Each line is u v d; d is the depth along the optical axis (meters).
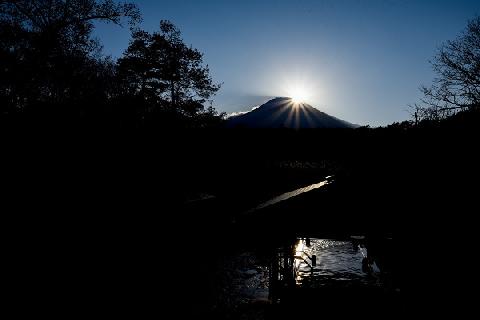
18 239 11.31
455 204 9.44
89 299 10.30
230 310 10.52
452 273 8.98
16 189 13.66
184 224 13.64
